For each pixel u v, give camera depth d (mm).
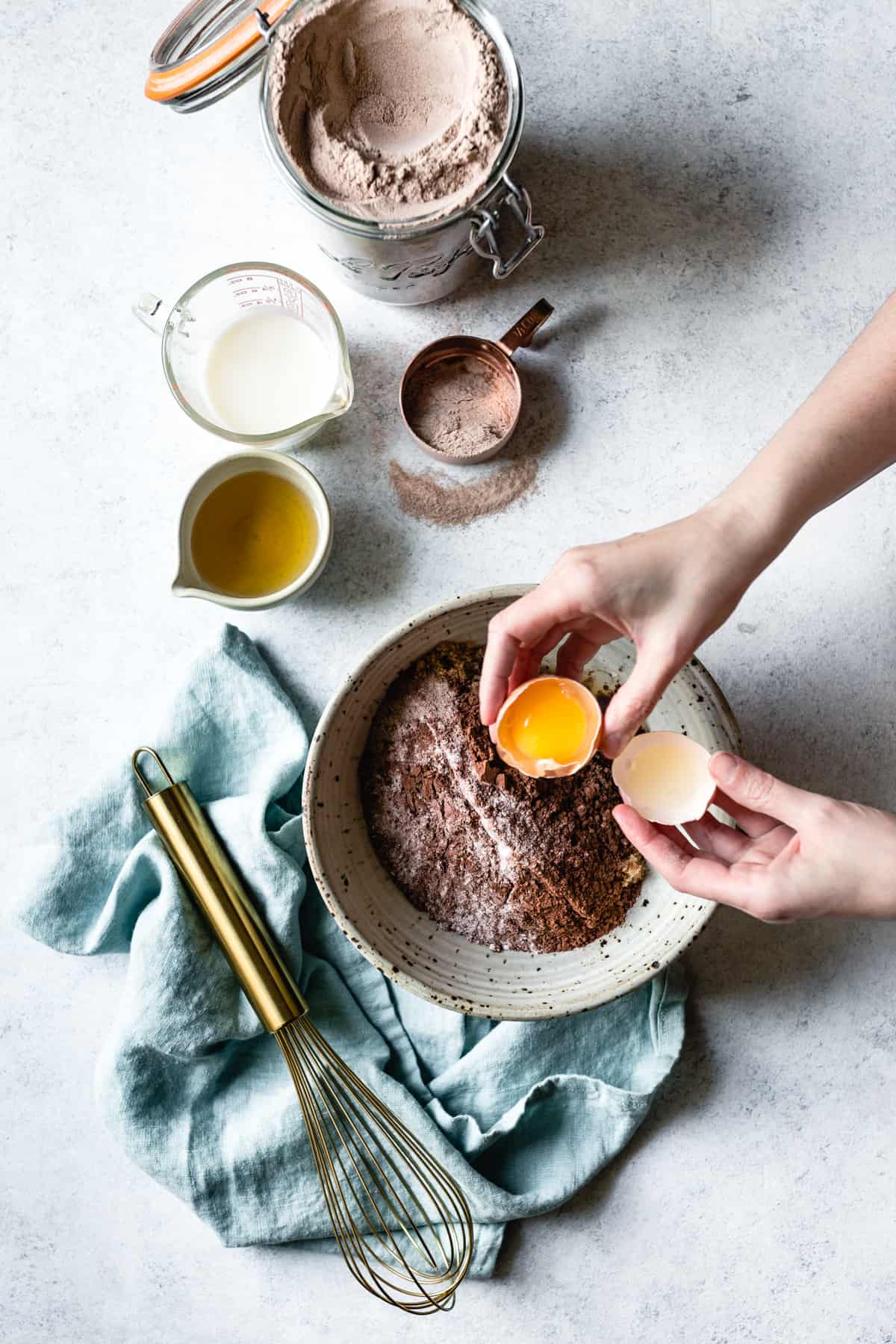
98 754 813
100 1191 806
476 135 724
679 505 807
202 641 813
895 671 800
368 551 809
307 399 798
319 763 725
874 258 810
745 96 811
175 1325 800
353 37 730
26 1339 800
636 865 756
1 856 813
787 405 809
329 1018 779
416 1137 765
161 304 812
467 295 812
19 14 818
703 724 719
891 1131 795
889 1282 792
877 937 798
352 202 729
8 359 820
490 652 691
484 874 755
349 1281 796
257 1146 772
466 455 790
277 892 766
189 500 776
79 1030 808
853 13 811
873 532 806
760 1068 796
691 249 811
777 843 714
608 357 810
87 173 819
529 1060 777
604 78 810
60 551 818
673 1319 795
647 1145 797
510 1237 796
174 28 741
